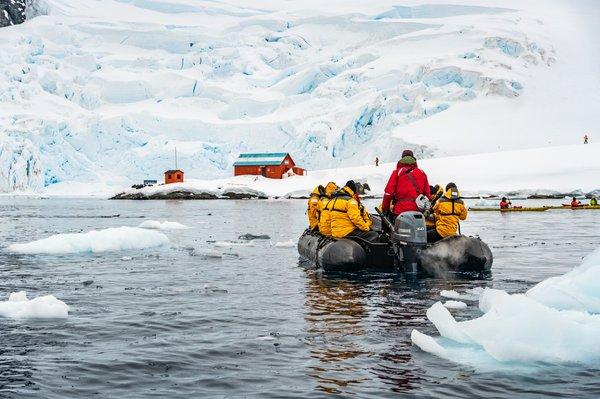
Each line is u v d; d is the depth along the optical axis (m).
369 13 179.38
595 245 14.95
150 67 152.12
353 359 5.13
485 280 9.30
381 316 6.79
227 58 154.88
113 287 9.02
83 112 121.25
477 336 5.40
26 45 135.62
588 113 104.88
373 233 10.91
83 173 104.25
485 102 107.75
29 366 5.01
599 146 62.62
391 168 66.44
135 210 41.19
